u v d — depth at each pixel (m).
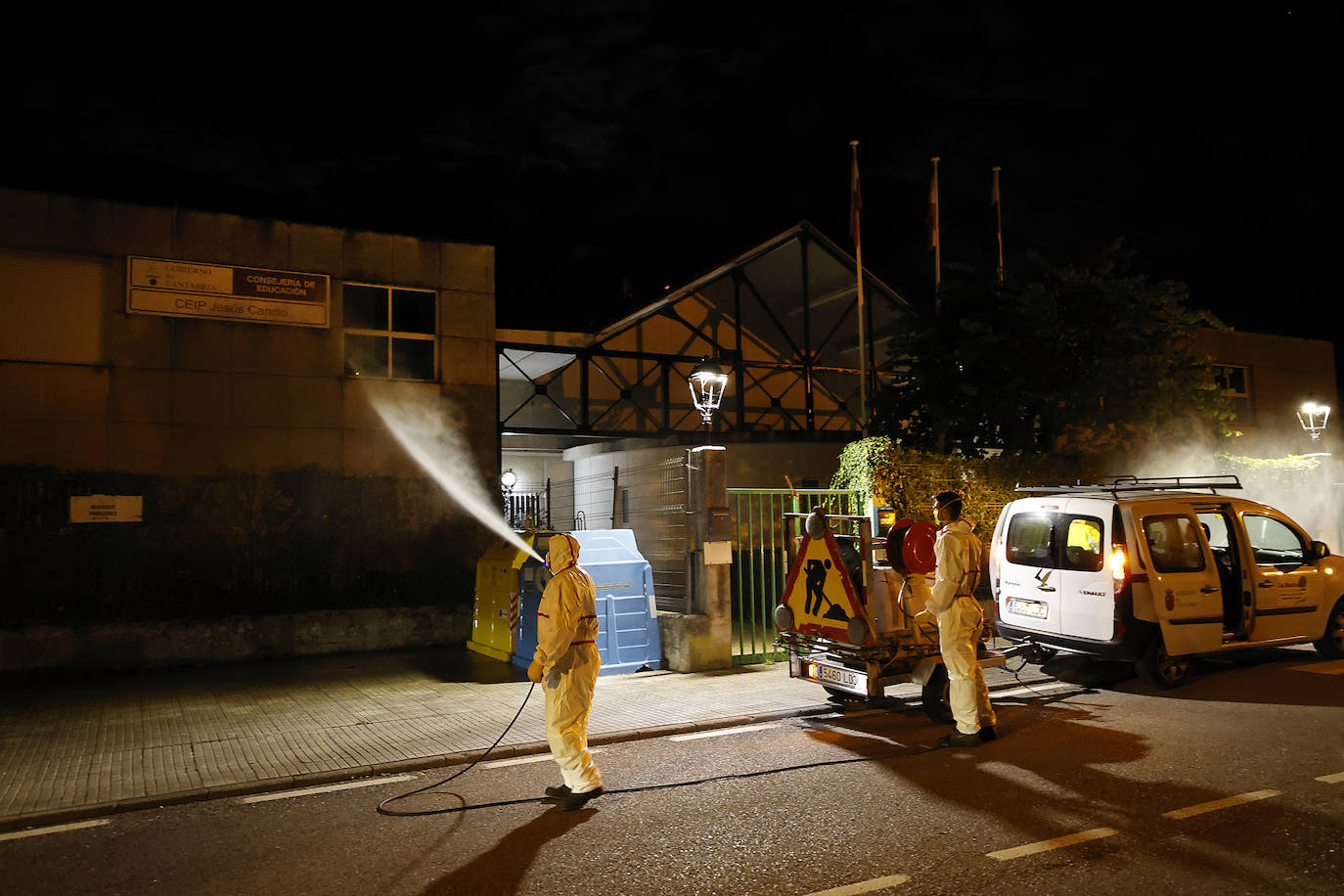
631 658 9.71
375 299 12.49
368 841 4.76
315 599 11.62
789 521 8.59
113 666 10.37
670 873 4.21
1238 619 8.91
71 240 10.78
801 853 4.41
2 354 10.35
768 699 8.20
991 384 13.74
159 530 10.89
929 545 7.07
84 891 4.17
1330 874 4.05
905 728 7.13
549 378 19.31
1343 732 6.66
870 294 21.56
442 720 7.65
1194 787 5.34
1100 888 3.92
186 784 5.82
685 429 19.44
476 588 11.84
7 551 10.15
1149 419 13.50
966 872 4.13
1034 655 9.15
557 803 5.32
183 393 11.18
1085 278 13.58
